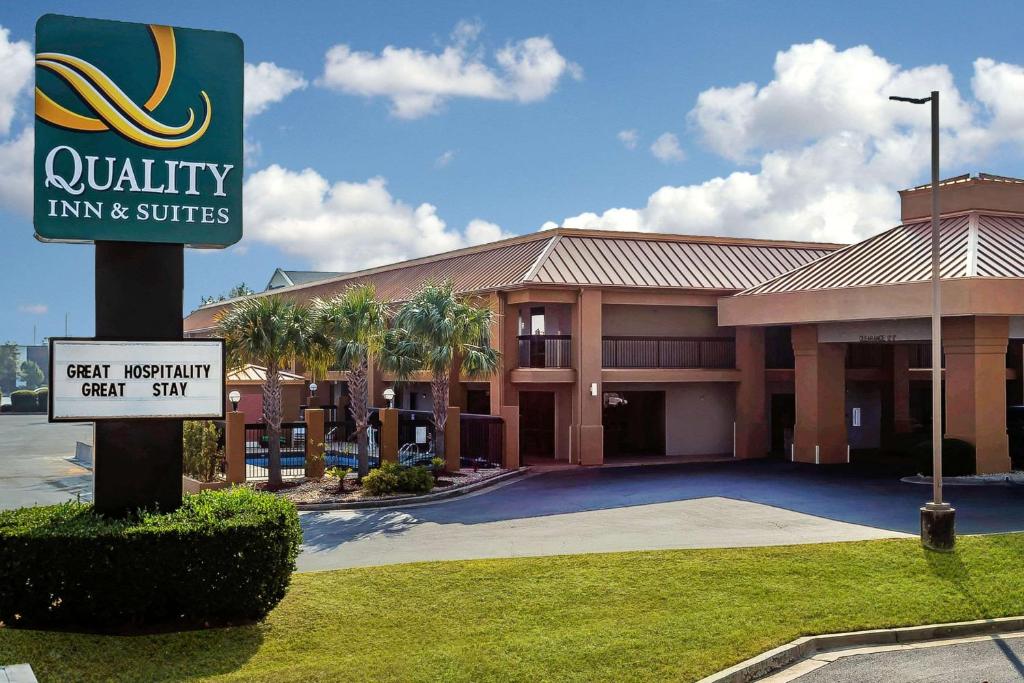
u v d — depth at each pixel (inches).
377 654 436.5
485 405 1362.0
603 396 1379.2
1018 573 591.2
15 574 430.3
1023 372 1409.9
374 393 1567.4
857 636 491.2
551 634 468.8
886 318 1066.7
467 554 669.3
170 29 501.0
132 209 490.3
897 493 956.6
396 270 1784.0
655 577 571.8
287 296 2188.7
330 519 847.7
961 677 438.9
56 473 1328.7
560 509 880.3
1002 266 1011.9
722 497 943.0
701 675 424.2
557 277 1214.3
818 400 1243.2
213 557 450.0
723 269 1375.5
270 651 434.9
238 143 510.6
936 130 667.4
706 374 1311.5
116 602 437.7
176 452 490.3
